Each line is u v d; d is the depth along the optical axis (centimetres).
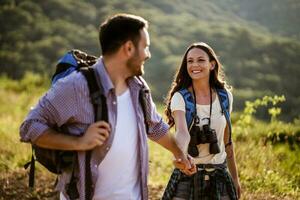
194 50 525
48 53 6606
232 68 6838
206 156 518
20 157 1088
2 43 6812
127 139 386
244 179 898
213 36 7725
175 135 508
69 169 377
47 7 7788
